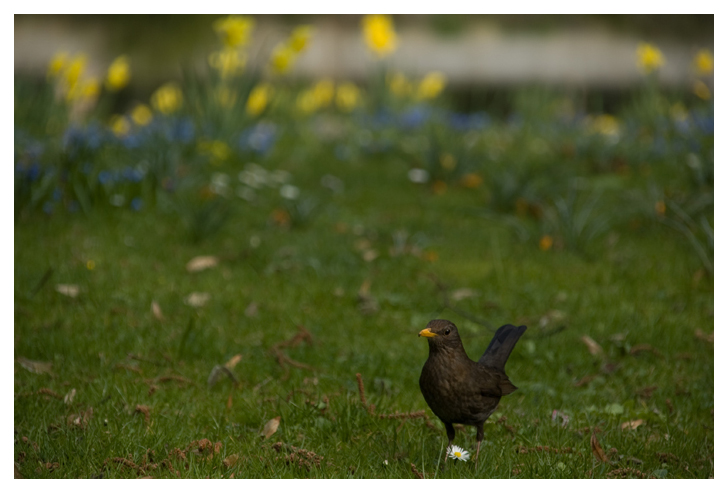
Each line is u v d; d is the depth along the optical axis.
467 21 28.33
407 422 5.71
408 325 7.93
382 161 15.89
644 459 5.37
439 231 11.24
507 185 12.18
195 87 15.70
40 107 15.30
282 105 19.67
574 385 6.64
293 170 14.71
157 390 6.19
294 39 15.12
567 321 7.97
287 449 5.28
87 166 11.46
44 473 4.89
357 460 5.18
